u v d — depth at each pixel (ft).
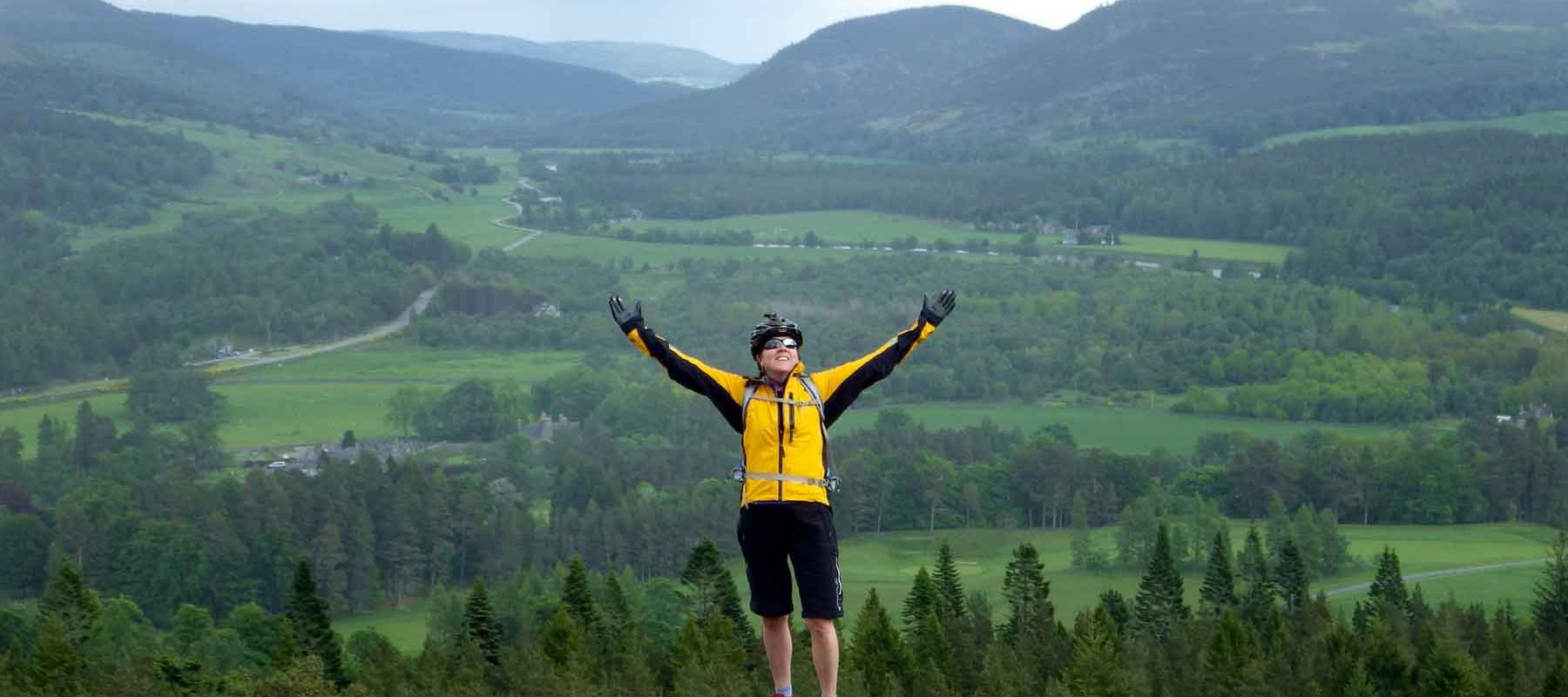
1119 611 243.81
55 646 185.57
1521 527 432.25
